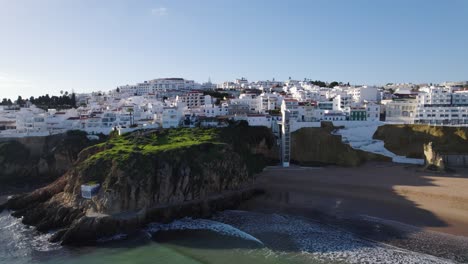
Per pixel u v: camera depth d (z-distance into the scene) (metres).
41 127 120.81
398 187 81.75
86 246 57.56
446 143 108.75
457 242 53.66
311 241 55.94
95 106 183.62
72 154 103.88
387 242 54.50
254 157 105.19
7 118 140.00
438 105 147.62
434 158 100.62
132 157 71.56
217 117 130.75
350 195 77.75
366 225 61.34
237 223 65.62
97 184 67.38
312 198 77.06
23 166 101.12
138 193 66.81
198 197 73.94
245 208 74.12
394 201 72.75
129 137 96.31
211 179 76.38
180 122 121.25
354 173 97.31
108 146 84.88
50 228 64.56
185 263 50.62
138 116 138.88
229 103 159.12
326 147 113.12
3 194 85.25
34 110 149.25
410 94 192.00
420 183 84.88
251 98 173.50
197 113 143.75
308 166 108.50
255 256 51.75
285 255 51.53
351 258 49.69
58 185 76.75
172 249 55.47
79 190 68.38
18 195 77.38
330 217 65.81
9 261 52.66
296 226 62.44
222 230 62.41
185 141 87.44
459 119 130.38
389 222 62.25
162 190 70.25
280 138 116.25
